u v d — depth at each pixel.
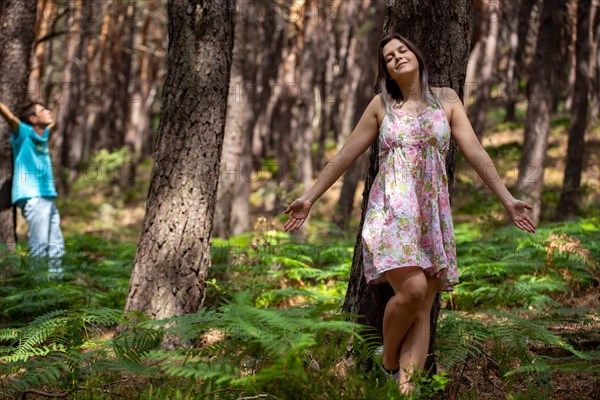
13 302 5.30
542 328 3.58
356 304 3.49
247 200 14.20
